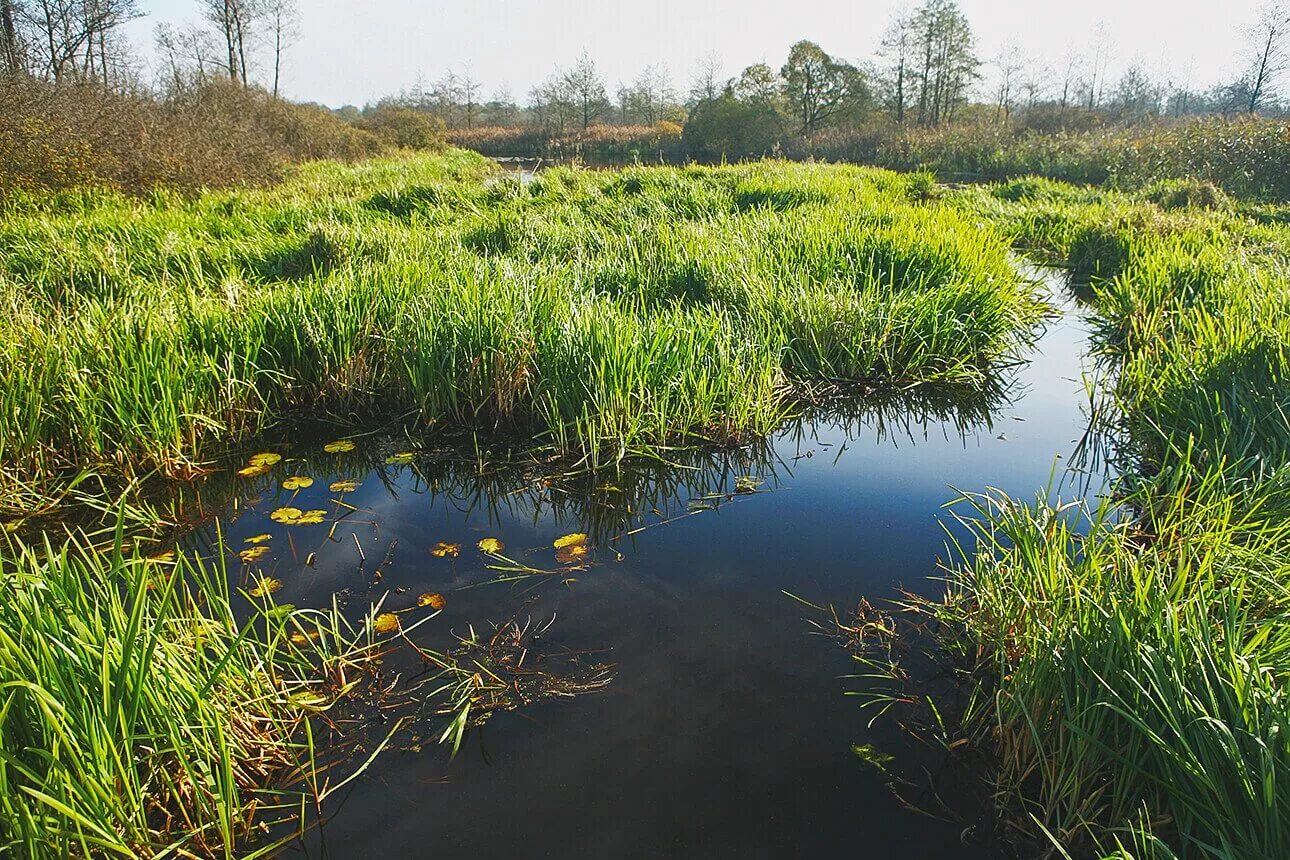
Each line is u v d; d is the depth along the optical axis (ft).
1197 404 11.60
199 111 52.26
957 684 7.75
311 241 20.43
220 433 12.65
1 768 4.98
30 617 5.85
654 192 34.22
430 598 8.90
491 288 14.56
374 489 11.78
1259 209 38.09
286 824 6.21
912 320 16.62
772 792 6.44
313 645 7.64
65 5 68.23
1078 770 6.08
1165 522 9.30
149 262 18.93
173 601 7.24
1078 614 6.66
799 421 14.34
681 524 10.76
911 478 12.16
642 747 6.88
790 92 111.65
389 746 6.97
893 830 6.12
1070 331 20.52
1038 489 11.62
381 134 93.61
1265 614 7.50
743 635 8.36
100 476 11.11
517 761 6.75
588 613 8.72
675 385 13.07
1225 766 5.43
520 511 11.16
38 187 30.35
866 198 33.42
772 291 16.79
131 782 5.81
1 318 12.88
